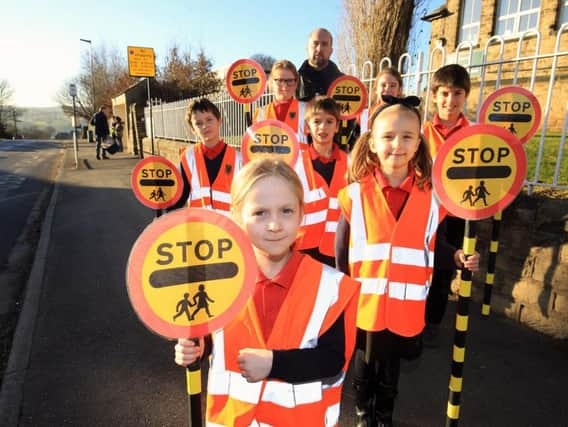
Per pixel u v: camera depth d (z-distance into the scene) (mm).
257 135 3398
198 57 27547
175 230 1264
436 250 2330
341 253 2277
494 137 1927
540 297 3525
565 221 3375
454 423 2168
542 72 8906
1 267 5617
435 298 3270
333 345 1382
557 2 10719
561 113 8742
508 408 2670
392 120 1993
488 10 12898
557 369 3061
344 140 4547
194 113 3586
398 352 2170
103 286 4734
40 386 2959
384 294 2119
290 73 4070
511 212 3695
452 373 2137
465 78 3141
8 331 3830
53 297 4469
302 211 1437
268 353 1305
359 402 2363
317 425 1378
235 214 1452
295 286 1412
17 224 7953
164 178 3914
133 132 20328
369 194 2172
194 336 1310
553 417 2588
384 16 6488
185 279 1283
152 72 11836
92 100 46500
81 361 3275
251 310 1415
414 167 2158
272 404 1385
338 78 4391
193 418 1474
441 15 14945
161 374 3102
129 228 7133
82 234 6844
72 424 2580
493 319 3789
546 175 4691
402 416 2617
